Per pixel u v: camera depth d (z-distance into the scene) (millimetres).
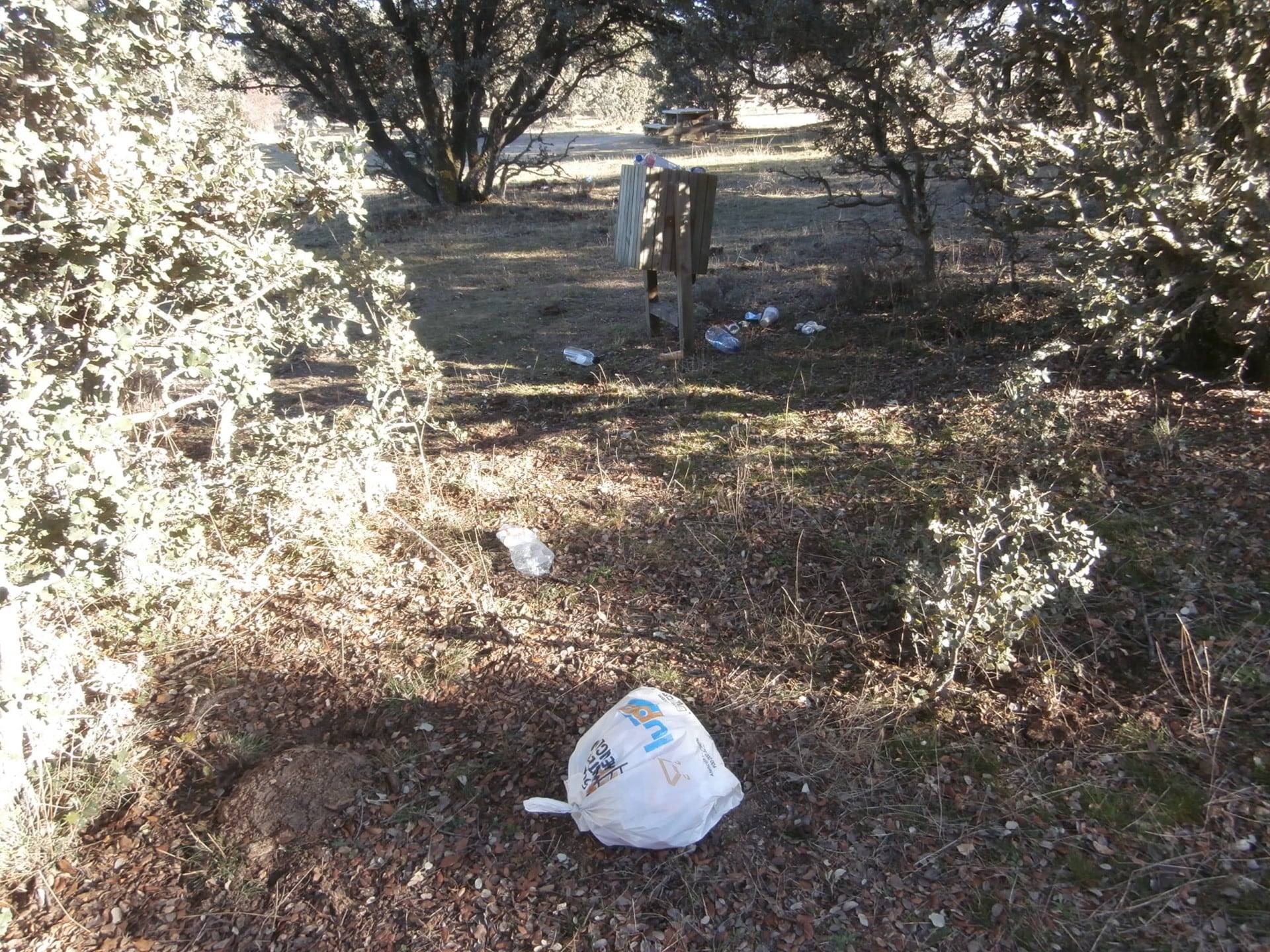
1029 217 5434
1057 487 4453
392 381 4668
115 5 2570
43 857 2793
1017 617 3125
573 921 2514
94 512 2680
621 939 2451
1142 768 2854
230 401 3736
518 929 2506
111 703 3371
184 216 2645
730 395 6328
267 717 3400
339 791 2965
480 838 2809
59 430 2330
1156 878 2500
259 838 2820
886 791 2887
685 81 7449
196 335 2682
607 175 22234
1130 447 4715
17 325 2502
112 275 2389
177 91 2766
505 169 20062
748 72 7039
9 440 2398
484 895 2615
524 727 3279
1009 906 2463
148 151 2396
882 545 4168
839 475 4934
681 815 2660
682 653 3619
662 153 24344
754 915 2500
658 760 2707
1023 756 2961
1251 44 4180
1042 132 5066
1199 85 4977
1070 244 5113
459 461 5594
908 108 6594
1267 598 3477
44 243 2314
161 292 2787
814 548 4250
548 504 4953
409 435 5309
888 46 5430
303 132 3109
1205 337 5324
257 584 4145
